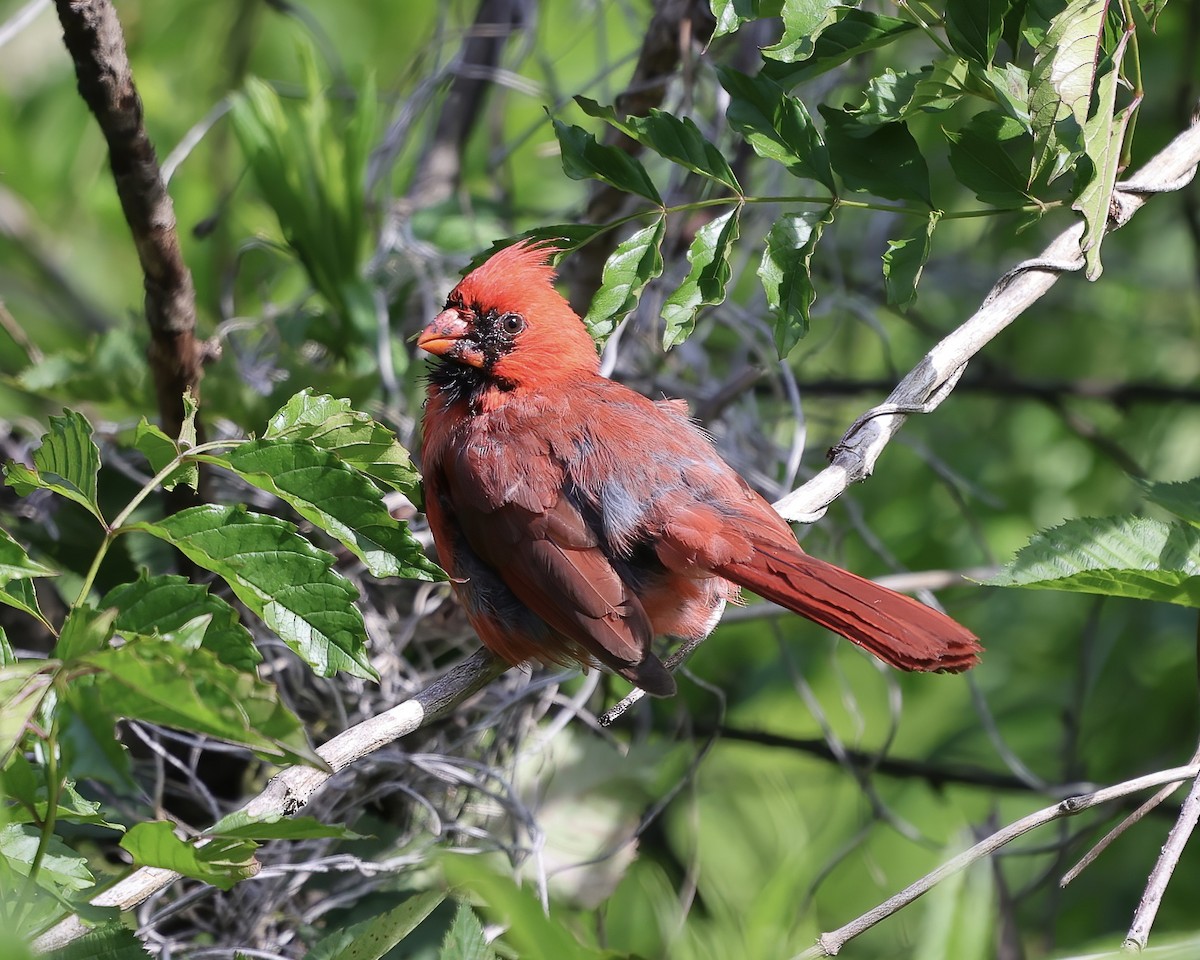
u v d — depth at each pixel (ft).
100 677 13.84
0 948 12.03
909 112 21.20
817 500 22.68
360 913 25.63
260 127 30.14
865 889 32.24
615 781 29.09
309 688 27.12
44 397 29.96
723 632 36.94
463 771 26.22
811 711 33.12
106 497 28.45
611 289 21.35
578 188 42.04
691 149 21.36
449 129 35.42
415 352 31.65
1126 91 23.22
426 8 43.37
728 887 28.02
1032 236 39.09
